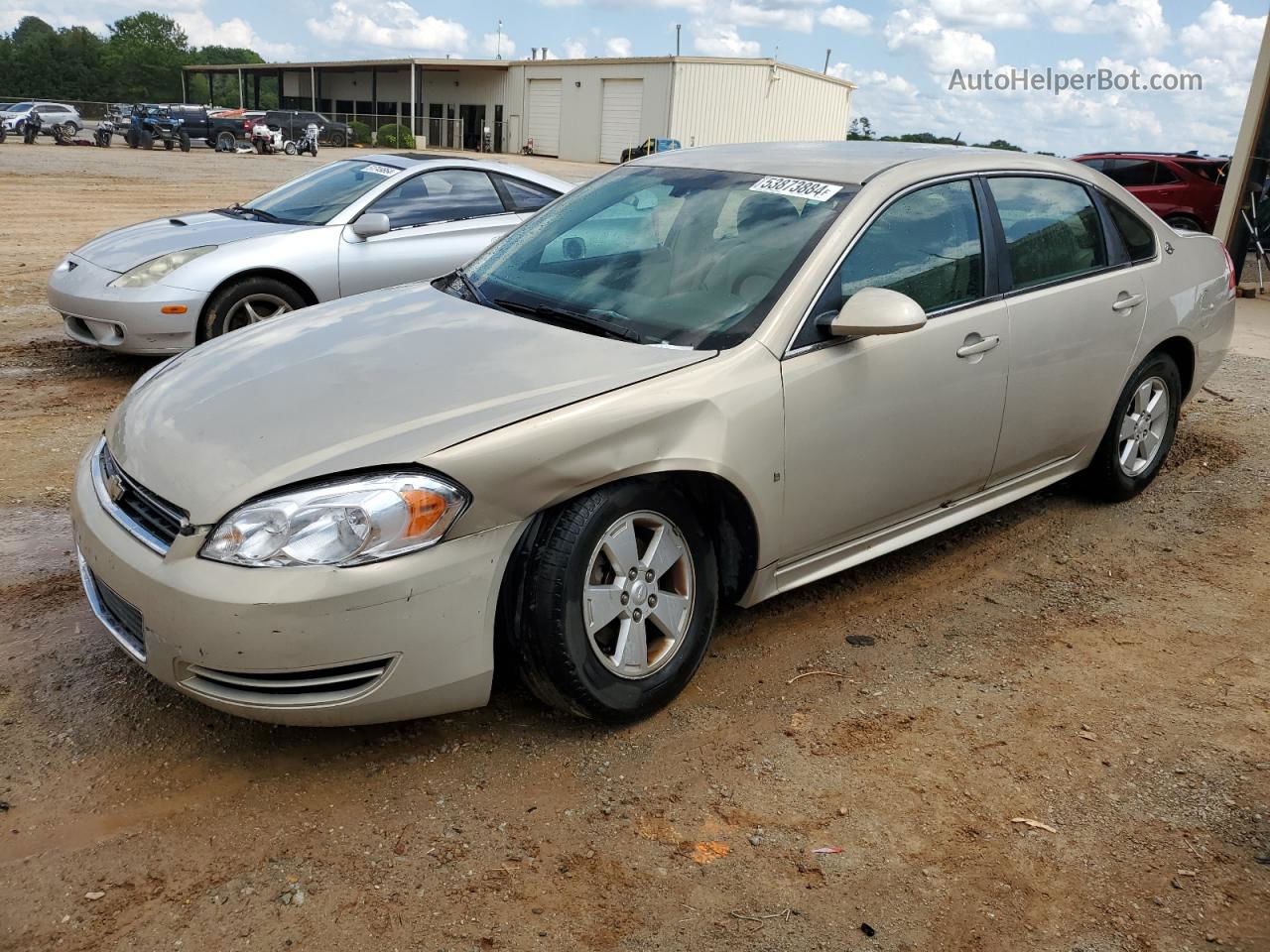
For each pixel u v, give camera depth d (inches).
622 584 115.6
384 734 118.1
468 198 293.1
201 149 1535.4
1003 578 165.9
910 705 128.3
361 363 122.4
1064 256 165.8
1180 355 197.0
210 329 251.3
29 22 4995.1
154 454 110.6
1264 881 99.9
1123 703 130.2
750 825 105.7
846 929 92.5
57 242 485.7
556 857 100.0
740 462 120.5
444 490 102.0
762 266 133.0
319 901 93.2
